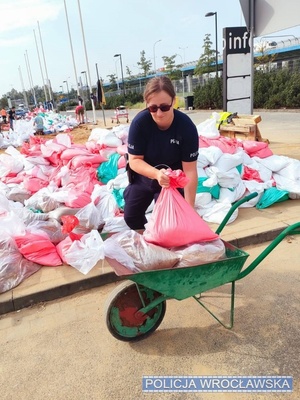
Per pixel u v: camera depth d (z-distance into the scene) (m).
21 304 3.40
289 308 3.09
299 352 2.59
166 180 2.43
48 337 2.97
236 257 2.47
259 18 7.81
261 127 13.92
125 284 2.63
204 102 27.94
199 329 2.91
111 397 2.33
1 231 3.83
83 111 25.78
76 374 2.54
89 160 5.85
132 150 2.79
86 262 2.80
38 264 3.87
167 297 2.65
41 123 19.92
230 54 8.67
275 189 5.32
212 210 4.72
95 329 3.02
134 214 3.20
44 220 4.45
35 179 5.93
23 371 2.62
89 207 4.34
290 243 4.30
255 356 2.58
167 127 2.70
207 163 5.00
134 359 2.64
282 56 52.03
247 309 3.12
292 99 21.56
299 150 8.53
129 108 45.62
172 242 2.51
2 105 87.81
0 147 16.03
